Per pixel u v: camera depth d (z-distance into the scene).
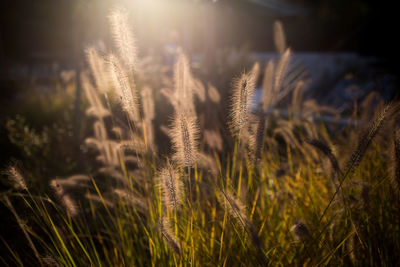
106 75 2.10
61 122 5.80
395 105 1.43
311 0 22.86
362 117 2.51
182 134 1.53
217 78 4.72
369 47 13.97
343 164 1.75
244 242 1.70
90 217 2.50
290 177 2.56
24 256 2.30
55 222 2.12
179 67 2.06
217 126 2.78
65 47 19.30
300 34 19.88
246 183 2.09
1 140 4.63
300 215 2.18
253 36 20.58
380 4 14.58
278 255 1.88
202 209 2.25
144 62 5.56
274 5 21.00
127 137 2.63
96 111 2.64
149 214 2.02
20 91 9.34
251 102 1.62
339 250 1.88
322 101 7.44
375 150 2.42
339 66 11.91
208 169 2.18
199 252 1.87
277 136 3.40
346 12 18.55
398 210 1.95
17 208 2.29
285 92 2.77
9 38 20.34
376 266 1.79
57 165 3.90
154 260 1.82
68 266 1.80
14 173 1.83
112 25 1.77
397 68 10.33
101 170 2.56
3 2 19.42
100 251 2.37
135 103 1.87
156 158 2.02
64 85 8.66
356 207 1.79
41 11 19.00
